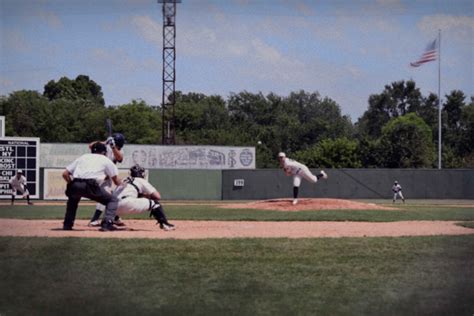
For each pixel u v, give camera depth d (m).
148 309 6.61
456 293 7.31
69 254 9.23
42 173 39.38
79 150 45.31
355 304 6.88
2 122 39.00
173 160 48.34
